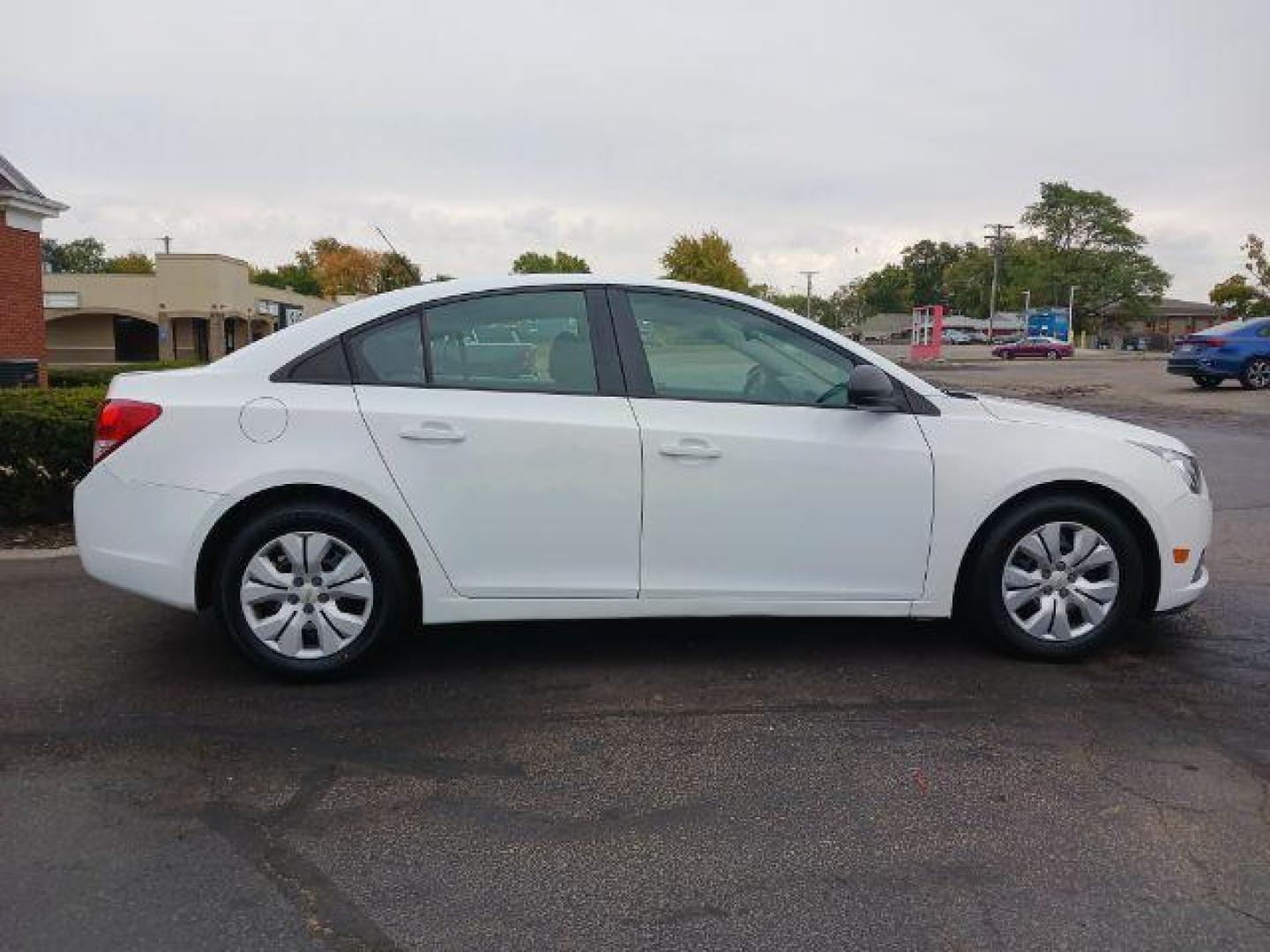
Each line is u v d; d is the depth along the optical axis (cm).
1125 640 480
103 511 411
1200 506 452
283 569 416
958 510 434
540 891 277
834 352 444
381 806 324
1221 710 399
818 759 357
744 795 331
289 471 404
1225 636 487
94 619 509
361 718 391
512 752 363
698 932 260
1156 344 8856
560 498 417
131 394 414
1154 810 321
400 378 420
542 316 432
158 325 4778
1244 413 1627
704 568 427
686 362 435
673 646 473
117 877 282
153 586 408
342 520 412
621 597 425
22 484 718
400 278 1166
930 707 401
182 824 312
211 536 409
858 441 429
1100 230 10081
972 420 440
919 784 339
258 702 405
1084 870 287
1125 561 442
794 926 262
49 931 257
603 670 442
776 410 430
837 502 428
